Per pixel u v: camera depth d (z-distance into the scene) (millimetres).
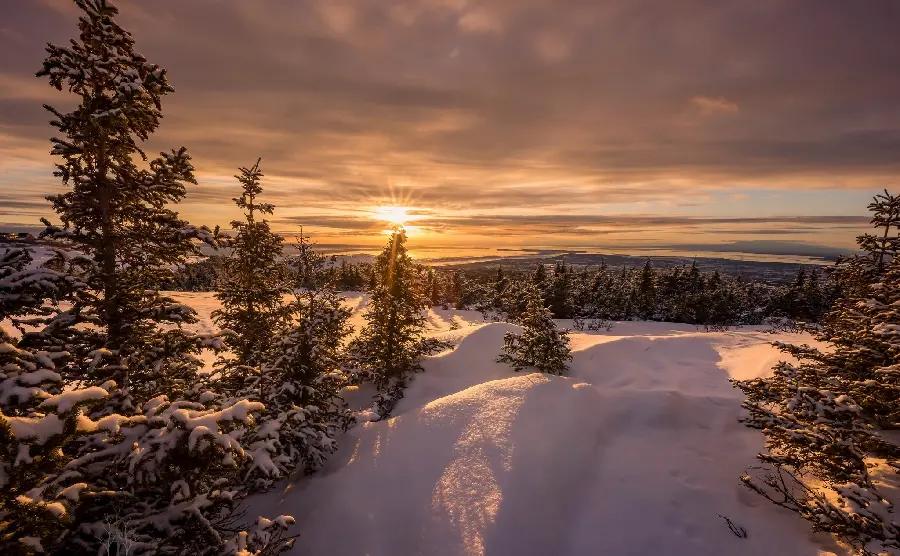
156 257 5898
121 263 5805
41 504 3266
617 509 6461
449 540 5766
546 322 12984
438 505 6344
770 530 5738
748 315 36750
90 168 5395
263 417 6000
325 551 5980
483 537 5680
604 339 17812
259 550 4730
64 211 5250
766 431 6098
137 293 5641
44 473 3562
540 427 8023
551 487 6676
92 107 5141
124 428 4105
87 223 5438
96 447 4230
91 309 5383
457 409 8773
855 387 5711
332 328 9320
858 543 5125
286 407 7754
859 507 4930
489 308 43969
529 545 5715
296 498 7238
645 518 6242
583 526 6191
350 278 55250
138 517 4504
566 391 9523
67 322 4906
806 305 35406
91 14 4969
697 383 11844
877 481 5750
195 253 5992
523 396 9062
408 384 12539
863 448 5688
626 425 9094
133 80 5027
